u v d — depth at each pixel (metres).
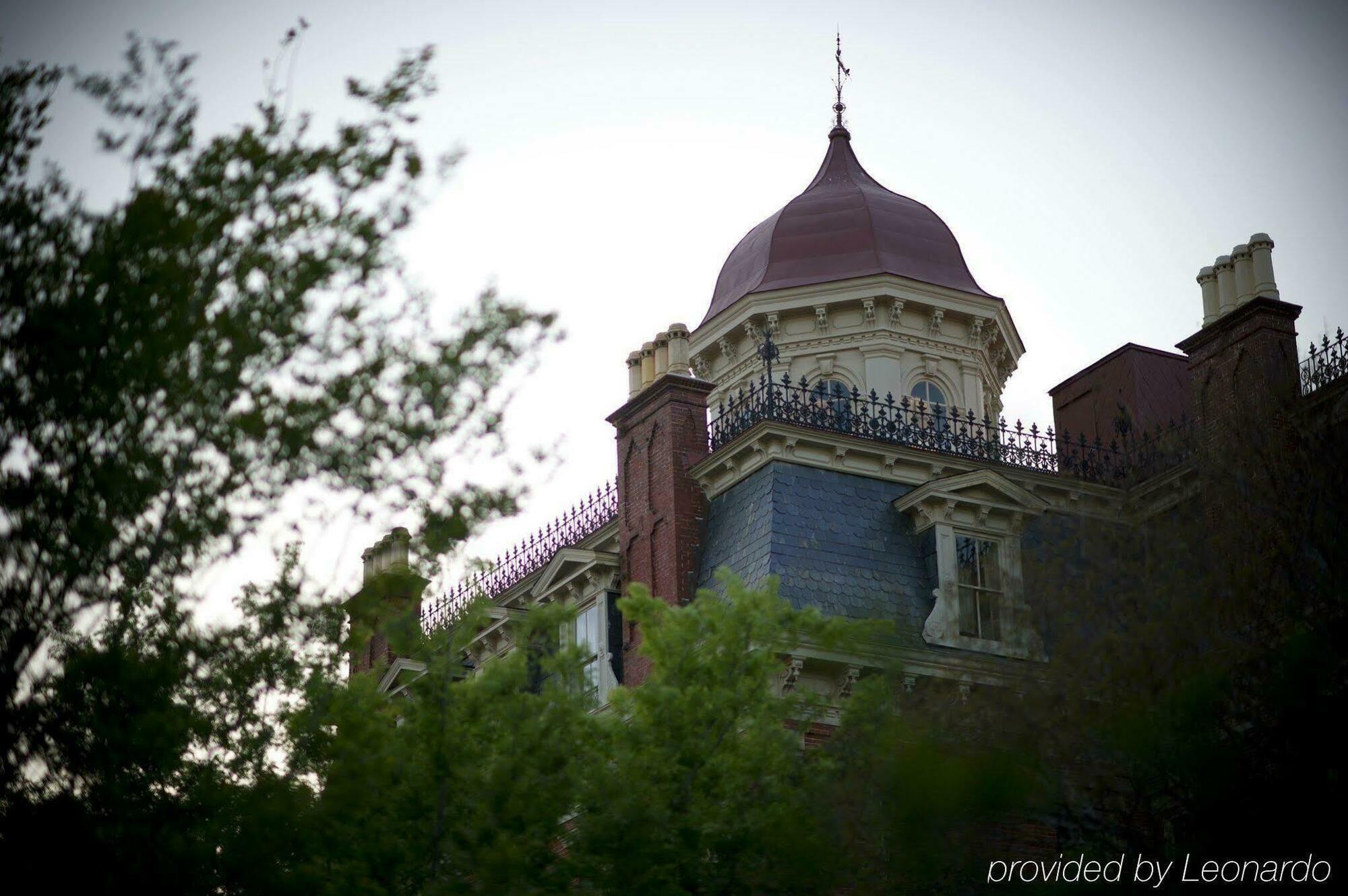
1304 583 25.11
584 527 36.03
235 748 19.47
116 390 18.14
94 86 19.03
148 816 18.53
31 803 18.11
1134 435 34.84
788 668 29.11
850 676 29.53
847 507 32.28
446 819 22.38
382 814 22.19
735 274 48.09
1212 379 32.47
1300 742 23.14
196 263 18.89
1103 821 23.78
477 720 23.00
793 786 22.94
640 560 33.50
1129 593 25.27
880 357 45.12
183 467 18.73
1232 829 22.91
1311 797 22.75
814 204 48.28
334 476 19.17
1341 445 25.64
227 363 18.78
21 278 18.38
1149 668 23.92
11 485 18.09
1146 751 23.47
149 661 18.31
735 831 22.05
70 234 18.67
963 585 31.77
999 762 22.70
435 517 19.77
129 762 18.44
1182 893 22.61
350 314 19.47
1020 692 24.09
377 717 22.33
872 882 22.45
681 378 34.09
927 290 45.72
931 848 22.19
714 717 22.84
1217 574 25.23
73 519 18.03
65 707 18.22
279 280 19.17
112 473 18.06
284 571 19.56
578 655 23.69
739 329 46.16
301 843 20.08
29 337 18.05
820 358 45.38
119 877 18.28
